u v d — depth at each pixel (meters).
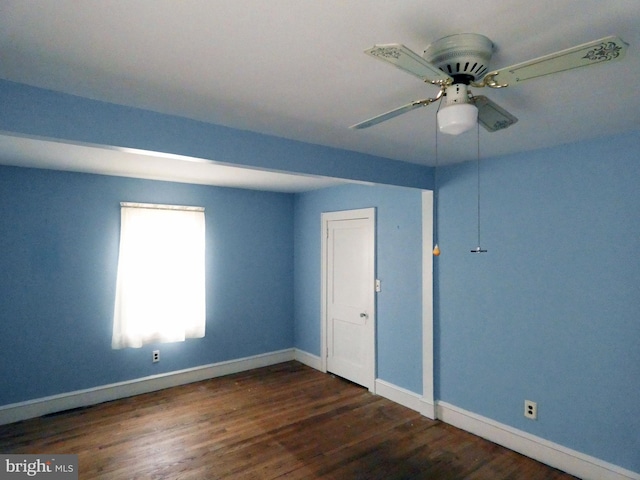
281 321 5.21
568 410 2.66
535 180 2.84
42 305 3.58
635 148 2.37
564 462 2.65
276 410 3.66
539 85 1.68
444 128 1.33
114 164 3.36
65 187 3.69
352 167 2.92
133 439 3.10
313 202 4.99
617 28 1.24
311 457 2.85
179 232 4.26
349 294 4.39
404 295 3.75
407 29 1.25
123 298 3.90
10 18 1.18
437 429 3.28
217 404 3.80
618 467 2.42
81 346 3.77
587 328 2.57
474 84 1.34
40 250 3.58
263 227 5.05
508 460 2.80
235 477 2.59
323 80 1.66
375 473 2.65
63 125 1.80
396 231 3.83
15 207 3.46
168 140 2.10
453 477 2.60
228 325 4.74
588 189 2.56
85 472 2.64
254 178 4.07
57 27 1.24
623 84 1.67
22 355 3.48
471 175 3.24
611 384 2.46
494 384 3.07
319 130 2.39
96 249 3.85
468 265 3.25
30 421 3.41
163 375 4.22
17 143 2.62
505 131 2.38
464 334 3.28
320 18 1.19
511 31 1.26
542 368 2.79
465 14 1.16
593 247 2.54
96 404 3.79
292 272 5.32
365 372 4.18
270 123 2.26
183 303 4.26
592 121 2.19
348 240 4.40
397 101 1.91
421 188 3.40
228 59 1.47
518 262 2.93
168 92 1.80
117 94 1.82
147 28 1.25
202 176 3.96
